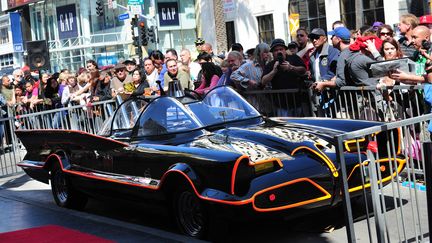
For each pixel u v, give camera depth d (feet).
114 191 22.36
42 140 26.32
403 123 16.43
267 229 20.44
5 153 36.45
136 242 19.95
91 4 142.00
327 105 27.20
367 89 25.13
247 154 18.33
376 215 15.70
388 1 61.98
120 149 22.16
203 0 94.53
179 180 19.34
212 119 21.42
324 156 18.69
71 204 25.49
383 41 25.20
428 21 27.86
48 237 21.62
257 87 30.60
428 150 13.94
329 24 71.15
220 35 92.38
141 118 22.41
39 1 154.40
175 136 21.11
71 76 44.29
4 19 166.20
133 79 36.42
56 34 153.28
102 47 141.08
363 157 19.51
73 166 24.64
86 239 20.88
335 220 20.63
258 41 83.20
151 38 97.66
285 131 20.35
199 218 19.27
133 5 93.91
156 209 21.34
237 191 17.52
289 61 29.96
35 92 50.39
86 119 37.60
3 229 23.35
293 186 17.93
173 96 22.15
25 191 30.60
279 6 77.92
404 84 24.95
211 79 32.99
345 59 26.20
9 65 167.32
